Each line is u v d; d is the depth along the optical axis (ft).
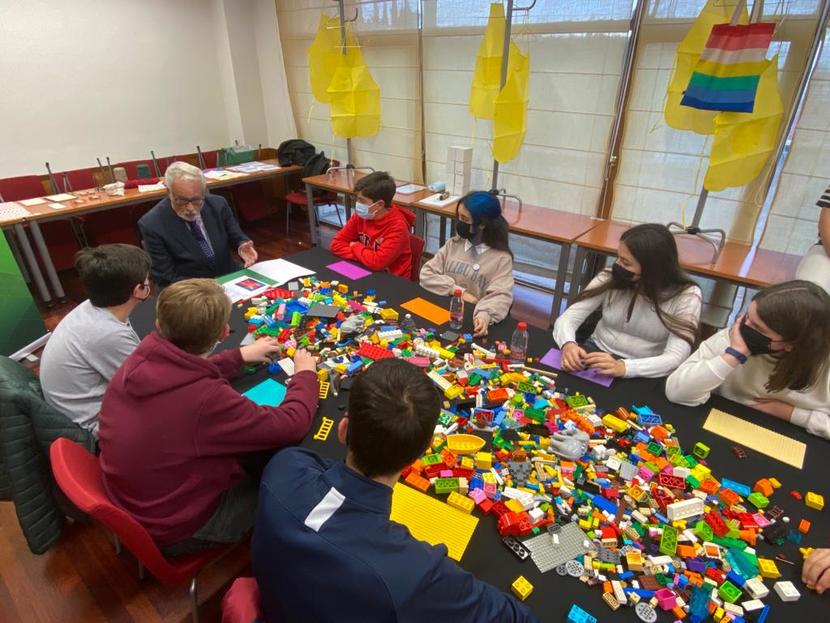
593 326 6.20
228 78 15.74
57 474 3.26
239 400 3.57
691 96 7.39
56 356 4.74
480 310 5.79
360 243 7.84
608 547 3.03
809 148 7.72
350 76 12.44
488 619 2.35
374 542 2.32
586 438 3.78
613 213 10.17
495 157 10.32
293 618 2.46
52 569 5.27
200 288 3.73
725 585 2.79
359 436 2.48
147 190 12.02
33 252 10.97
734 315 9.31
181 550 3.83
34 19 11.56
